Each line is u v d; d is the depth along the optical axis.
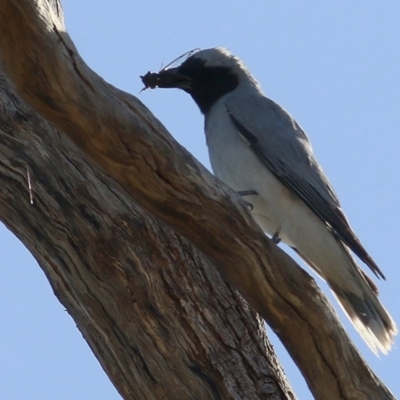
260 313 9.56
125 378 10.08
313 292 9.32
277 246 9.36
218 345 10.05
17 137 10.22
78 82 8.42
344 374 9.38
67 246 10.11
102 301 10.09
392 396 9.41
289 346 9.54
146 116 8.85
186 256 10.18
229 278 9.50
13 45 8.08
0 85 10.34
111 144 8.73
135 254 10.08
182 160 8.99
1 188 10.16
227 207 9.18
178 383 9.97
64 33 8.30
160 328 10.02
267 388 10.00
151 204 9.17
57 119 8.61
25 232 10.26
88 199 10.11
